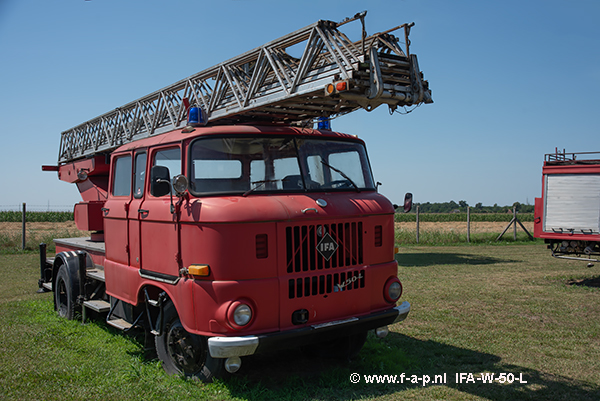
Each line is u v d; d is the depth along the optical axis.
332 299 4.40
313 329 4.15
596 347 5.70
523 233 23.30
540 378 4.70
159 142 4.92
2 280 10.74
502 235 21.03
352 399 4.17
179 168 4.55
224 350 3.80
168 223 4.51
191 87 6.72
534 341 5.94
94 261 6.95
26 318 7.07
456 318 7.09
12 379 4.53
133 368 4.79
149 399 4.07
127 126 8.86
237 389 4.30
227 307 3.91
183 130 4.71
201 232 4.07
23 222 16.55
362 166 5.29
